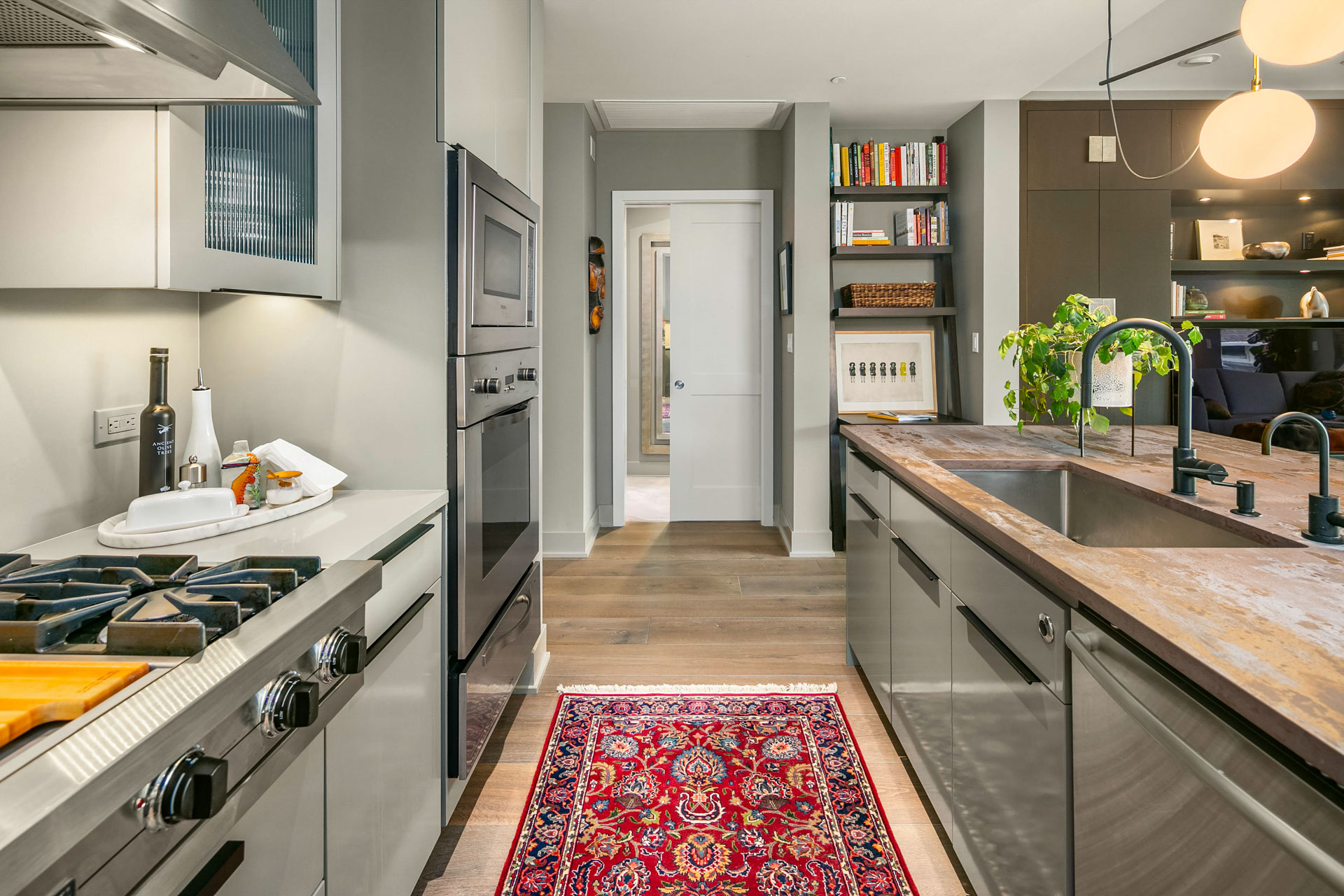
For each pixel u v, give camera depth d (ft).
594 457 15.97
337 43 5.60
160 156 3.66
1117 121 13.78
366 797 4.09
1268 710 2.11
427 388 5.72
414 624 4.90
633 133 15.61
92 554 3.80
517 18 7.85
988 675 4.72
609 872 5.51
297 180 5.07
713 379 16.53
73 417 4.62
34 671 2.40
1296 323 14.82
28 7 2.67
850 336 15.46
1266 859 2.21
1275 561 3.54
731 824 6.09
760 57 11.66
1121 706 2.99
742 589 12.11
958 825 5.33
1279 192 14.32
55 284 3.72
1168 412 14.79
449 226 5.65
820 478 14.11
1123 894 3.09
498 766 6.97
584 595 11.80
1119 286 13.93
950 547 5.49
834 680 8.76
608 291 15.96
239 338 5.83
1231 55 12.26
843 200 15.38
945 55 11.57
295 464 5.22
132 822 2.06
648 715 7.91
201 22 3.01
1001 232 13.71
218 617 2.84
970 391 14.33
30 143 3.64
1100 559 3.62
